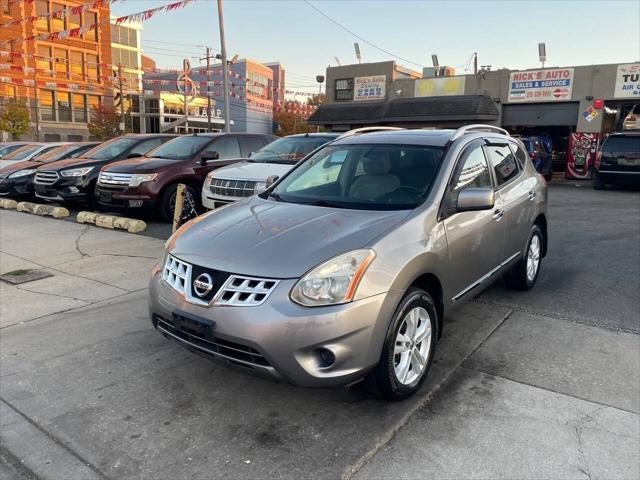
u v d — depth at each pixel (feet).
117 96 200.23
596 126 73.26
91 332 15.17
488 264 14.69
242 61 216.74
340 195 13.57
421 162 13.70
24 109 162.40
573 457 9.41
